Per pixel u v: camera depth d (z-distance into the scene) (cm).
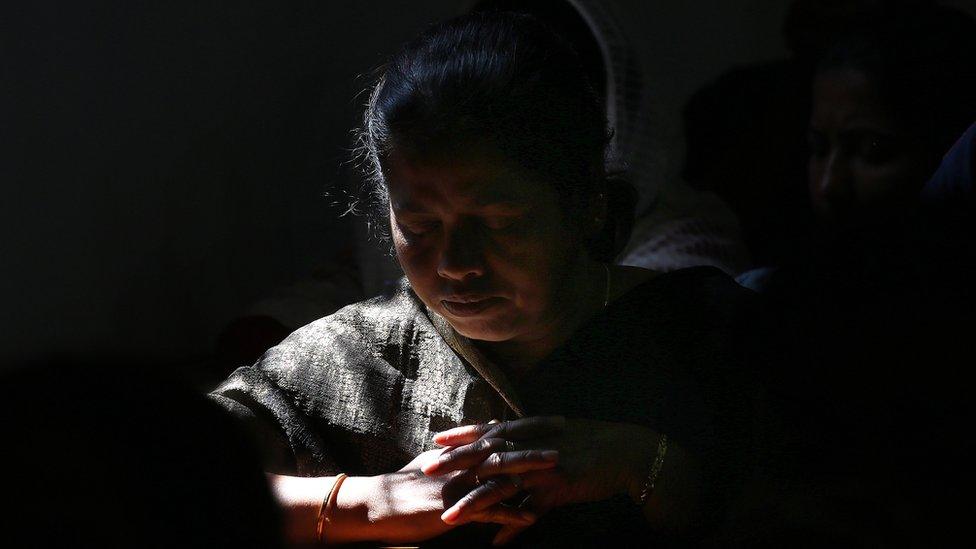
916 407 258
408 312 304
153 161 652
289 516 274
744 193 621
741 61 810
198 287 670
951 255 257
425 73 254
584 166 270
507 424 271
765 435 284
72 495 131
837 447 274
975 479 258
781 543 275
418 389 296
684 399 294
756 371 289
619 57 479
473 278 256
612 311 297
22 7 596
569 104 263
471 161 245
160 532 131
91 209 629
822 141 411
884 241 268
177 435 138
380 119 257
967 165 286
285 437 296
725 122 625
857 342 262
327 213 710
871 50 395
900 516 263
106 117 632
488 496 261
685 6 787
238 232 687
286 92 706
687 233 502
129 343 643
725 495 286
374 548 275
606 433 273
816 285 274
